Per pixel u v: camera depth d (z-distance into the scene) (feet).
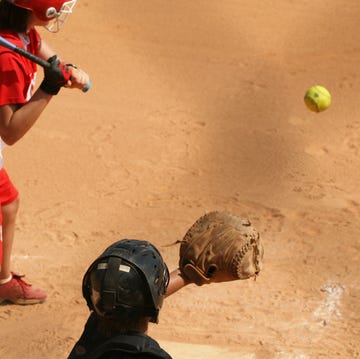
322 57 121.70
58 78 43.91
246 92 108.06
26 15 44.98
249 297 59.98
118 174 83.05
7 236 55.83
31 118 44.57
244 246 28.73
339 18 136.67
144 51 121.19
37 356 52.39
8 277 58.03
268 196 78.64
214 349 52.54
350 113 102.01
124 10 136.26
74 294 60.54
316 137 94.48
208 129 95.91
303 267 64.54
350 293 60.75
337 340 54.34
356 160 88.33
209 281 29.12
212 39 127.03
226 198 78.07
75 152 87.97
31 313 57.98
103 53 119.55
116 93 105.91
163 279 24.11
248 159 87.92
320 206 76.48
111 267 23.20
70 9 46.32
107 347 23.24
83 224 71.77
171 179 82.38
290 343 53.78
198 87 109.29
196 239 28.99
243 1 142.82
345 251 67.36
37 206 74.90
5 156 85.87
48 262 64.95
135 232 70.49
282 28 132.36
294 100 105.81
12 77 44.39
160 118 98.63
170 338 53.88
